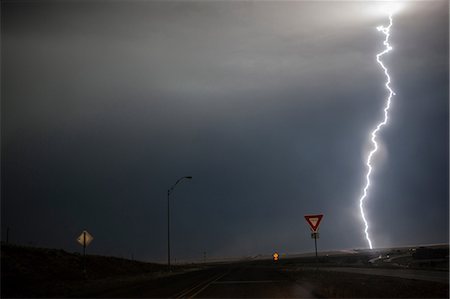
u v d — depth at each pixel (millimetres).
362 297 19938
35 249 39531
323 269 55875
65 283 31547
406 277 35156
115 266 50906
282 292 23359
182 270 67625
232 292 23859
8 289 25859
